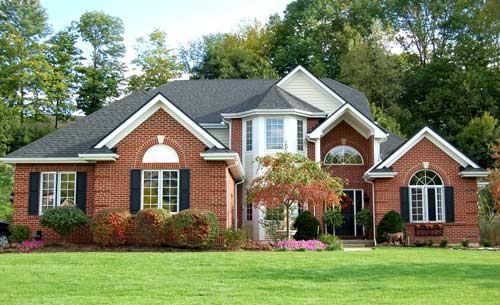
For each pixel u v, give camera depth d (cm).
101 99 6175
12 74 5453
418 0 6184
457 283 1198
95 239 2100
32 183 2406
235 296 1038
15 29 5797
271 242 2305
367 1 6462
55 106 5691
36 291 1105
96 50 6228
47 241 2334
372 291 1091
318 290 1104
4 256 1705
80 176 2409
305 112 2847
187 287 1142
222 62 6212
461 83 5316
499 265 1529
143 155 2234
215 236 2055
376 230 2608
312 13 6297
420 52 6166
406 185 2625
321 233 2470
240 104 2959
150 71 6259
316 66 5662
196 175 2212
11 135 4919
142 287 1144
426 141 2641
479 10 5775
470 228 2583
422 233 2583
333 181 2281
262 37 6638
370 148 2878
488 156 4416
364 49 5534
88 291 1103
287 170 2239
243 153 2842
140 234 2141
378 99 5531
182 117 2231
